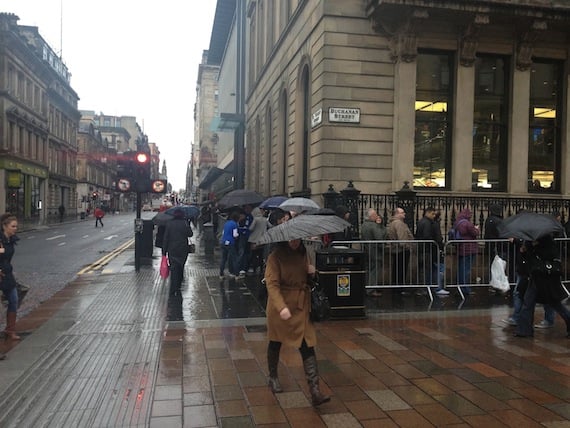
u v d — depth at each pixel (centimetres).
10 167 4109
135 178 1308
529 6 1277
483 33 1380
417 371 522
